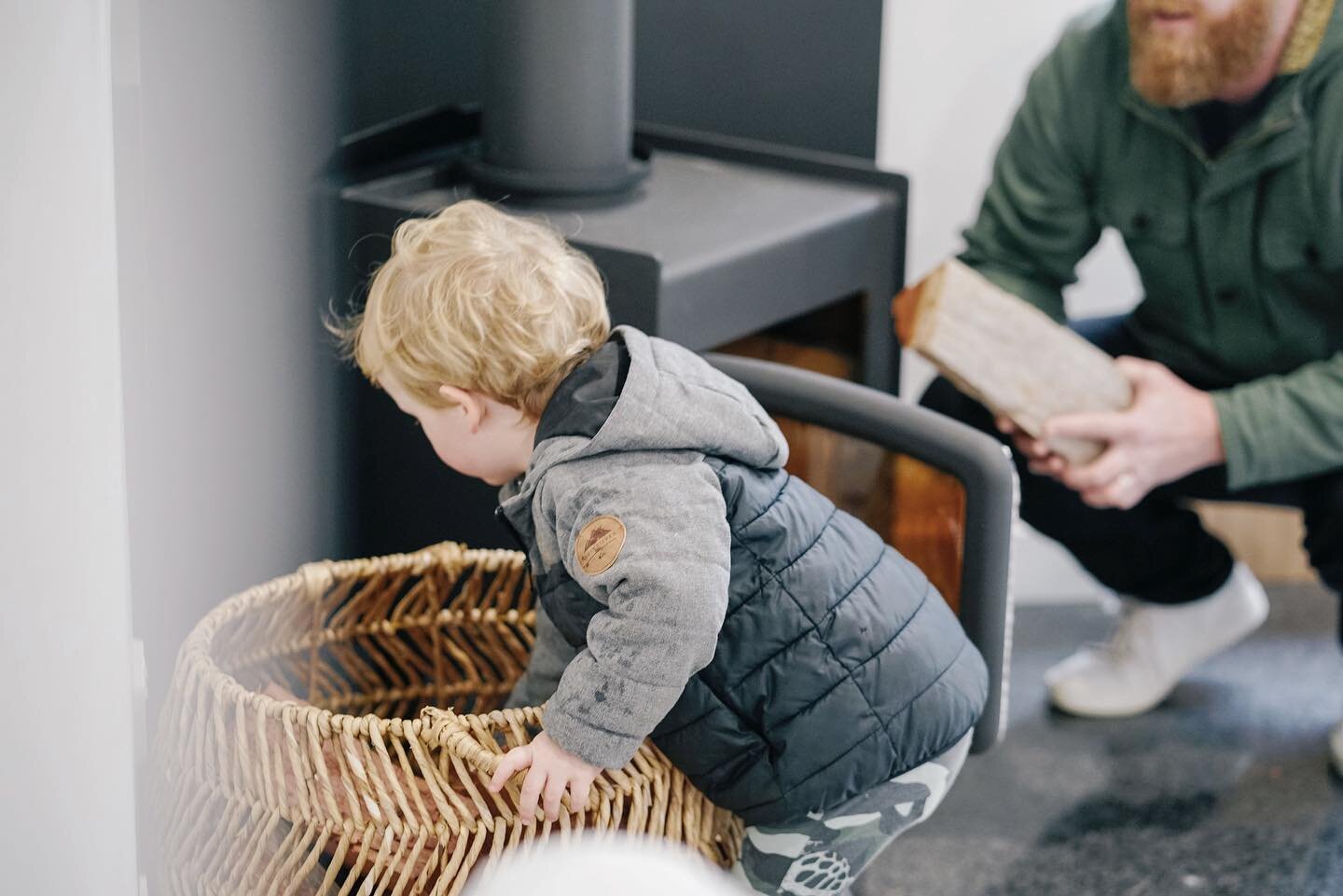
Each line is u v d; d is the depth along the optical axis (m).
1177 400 1.78
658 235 1.73
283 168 1.78
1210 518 2.48
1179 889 1.76
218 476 1.79
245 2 1.72
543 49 1.78
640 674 1.09
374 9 1.88
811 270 1.82
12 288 1.01
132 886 1.12
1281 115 1.75
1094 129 1.92
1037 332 1.72
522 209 1.80
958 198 2.35
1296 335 1.89
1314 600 2.45
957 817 1.90
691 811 1.24
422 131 1.95
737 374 1.52
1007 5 2.25
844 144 2.28
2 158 1.00
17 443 1.03
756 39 2.20
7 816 1.08
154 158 1.67
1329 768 2.02
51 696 1.07
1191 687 2.21
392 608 1.79
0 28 0.98
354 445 1.81
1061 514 2.00
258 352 1.76
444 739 1.13
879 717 1.22
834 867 1.28
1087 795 1.95
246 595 1.41
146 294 1.70
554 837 1.15
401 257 1.25
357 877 1.17
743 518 1.17
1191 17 1.72
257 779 1.15
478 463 1.27
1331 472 1.89
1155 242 1.93
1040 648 2.31
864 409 1.47
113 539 1.07
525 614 1.57
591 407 1.15
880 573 1.25
